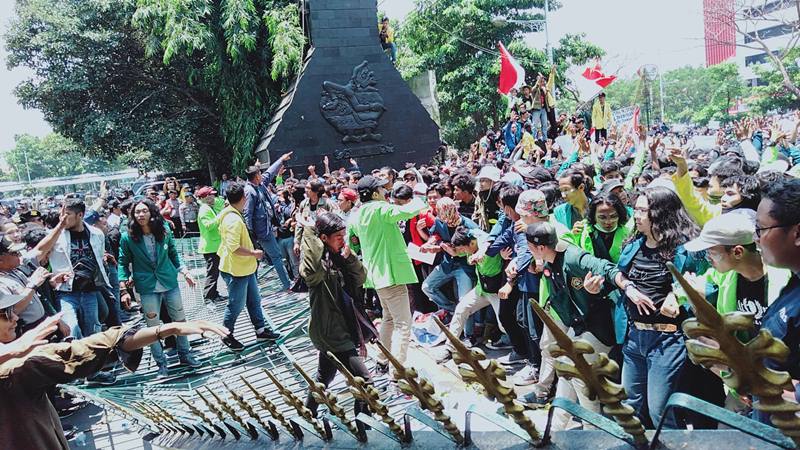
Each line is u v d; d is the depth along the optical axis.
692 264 3.40
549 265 4.05
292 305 9.27
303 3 18.88
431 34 31.08
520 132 15.88
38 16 23.09
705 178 5.59
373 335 4.81
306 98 18.27
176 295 7.00
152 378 7.03
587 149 10.70
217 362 7.22
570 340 1.49
